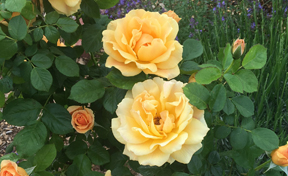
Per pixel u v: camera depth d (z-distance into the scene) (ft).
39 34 1.04
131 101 0.98
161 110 1.01
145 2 3.29
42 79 1.03
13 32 0.95
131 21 0.98
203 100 0.97
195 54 1.17
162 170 1.22
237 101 1.05
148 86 0.98
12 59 1.12
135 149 0.91
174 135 0.91
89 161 1.26
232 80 0.93
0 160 1.06
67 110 1.23
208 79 0.96
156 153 0.93
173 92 0.99
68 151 1.34
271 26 2.37
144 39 0.97
